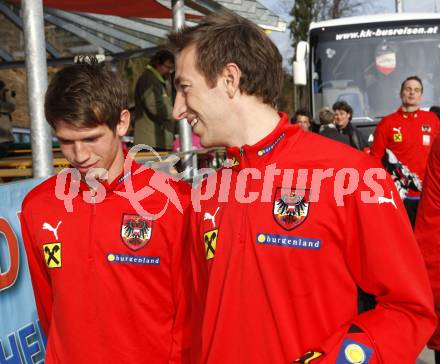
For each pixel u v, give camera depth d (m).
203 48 1.76
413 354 1.60
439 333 3.17
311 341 1.69
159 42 9.23
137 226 2.21
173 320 2.26
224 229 1.82
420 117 6.83
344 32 10.42
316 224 1.68
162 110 6.50
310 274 1.69
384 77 10.20
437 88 10.09
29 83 3.68
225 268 1.79
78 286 2.22
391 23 10.38
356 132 8.18
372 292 1.71
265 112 1.81
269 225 1.73
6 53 9.11
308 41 10.68
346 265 1.72
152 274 2.22
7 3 8.11
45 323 2.45
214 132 1.82
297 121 9.35
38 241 2.29
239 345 1.75
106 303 2.21
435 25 10.32
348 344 1.60
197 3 6.07
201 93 1.78
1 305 2.77
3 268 2.80
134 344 2.21
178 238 2.21
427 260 3.23
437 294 3.19
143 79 6.53
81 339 2.22
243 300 1.75
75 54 9.80
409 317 1.63
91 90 2.08
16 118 11.68
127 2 7.18
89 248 2.21
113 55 9.71
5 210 2.87
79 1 7.21
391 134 6.86
